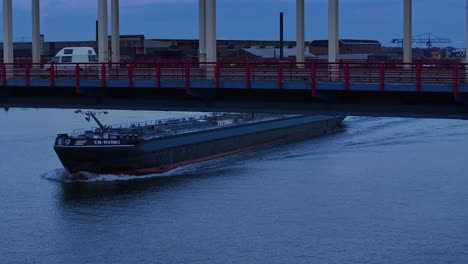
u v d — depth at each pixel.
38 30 47.75
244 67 36.16
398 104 32.50
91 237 47.56
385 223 49.22
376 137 97.50
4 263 43.03
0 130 101.94
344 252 43.56
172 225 49.69
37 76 40.56
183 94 36.97
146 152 68.38
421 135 97.88
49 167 70.62
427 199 55.88
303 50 40.66
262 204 54.94
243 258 42.94
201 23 43.12
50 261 43.38
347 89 32.12
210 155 79.06
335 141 95.06
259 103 35.38
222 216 51.59
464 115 31.48
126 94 38.28
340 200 55.88
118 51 46.44
